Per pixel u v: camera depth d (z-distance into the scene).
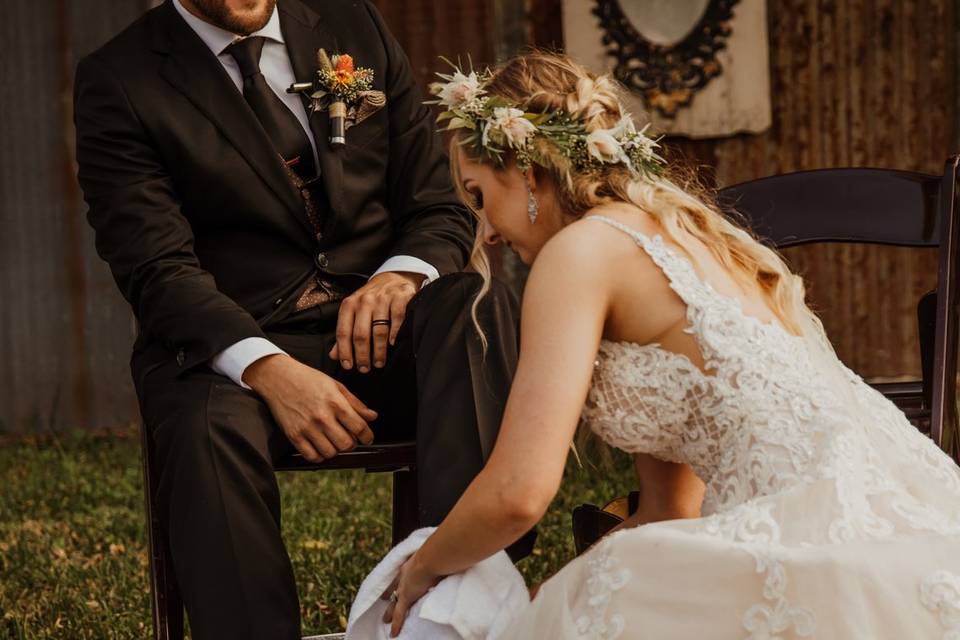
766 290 2.56
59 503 5.90
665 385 2.42
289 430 2.90
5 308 8.29
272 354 2.97
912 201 3.41
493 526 2.22
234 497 2.72
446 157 3.62
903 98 8.05
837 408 2.39
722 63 7.86
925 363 3.44
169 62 3.28
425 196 3.51
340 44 3.52
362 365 3.14
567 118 2.55
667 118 7.86
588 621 2.22
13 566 4.79
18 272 8.29
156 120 3.21
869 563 2.17
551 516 5.10
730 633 2.17
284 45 3.44
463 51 7.89
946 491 2.45
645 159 2.60
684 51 7.84
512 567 2.44
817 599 2.15
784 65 7.99
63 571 4.71
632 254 2.41
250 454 2.78
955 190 3.17
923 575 2.19
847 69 8.02
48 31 8.23
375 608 2.51
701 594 2.19
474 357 2.77
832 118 8.03
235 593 2.65
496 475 2.22
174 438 2.78
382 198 3.50
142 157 3.20
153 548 3.14
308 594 4.25
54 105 8.27
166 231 3.16
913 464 2.46
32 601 4.35
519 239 2.59
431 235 3.41
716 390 2.39
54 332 8.31
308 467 3.03
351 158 3.41
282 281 3.32
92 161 3.21
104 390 8.34
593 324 2.33
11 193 8.27
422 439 2.72
